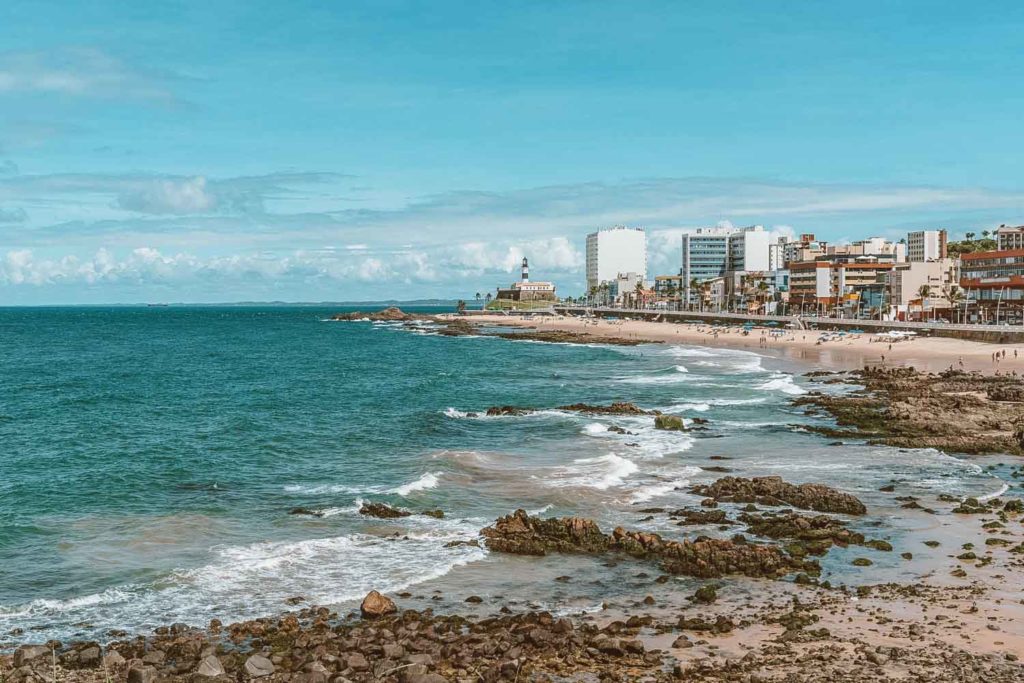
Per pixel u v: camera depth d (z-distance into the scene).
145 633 25.16
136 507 39.50
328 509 39.12
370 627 25.00
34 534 35.03
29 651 23.00
